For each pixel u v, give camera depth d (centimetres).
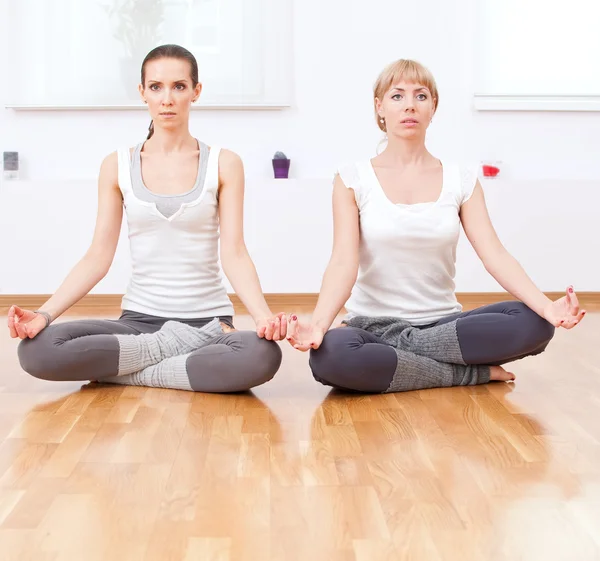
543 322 248
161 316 264
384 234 259
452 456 196
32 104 460
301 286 451
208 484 178
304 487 176
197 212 261
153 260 264
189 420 223
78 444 203
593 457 196
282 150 469
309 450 200
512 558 145
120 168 264
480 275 452
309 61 464
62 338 246
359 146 470
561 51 467
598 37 466
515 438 209
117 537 152
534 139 472
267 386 262
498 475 184
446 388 260
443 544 150
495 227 450
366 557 145
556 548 149
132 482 179
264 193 445
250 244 448
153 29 457
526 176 474
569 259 453
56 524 158
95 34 458
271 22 460
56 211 445
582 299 454
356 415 229
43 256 447
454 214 264
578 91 469
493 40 466
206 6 457
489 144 471
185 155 266
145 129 466
